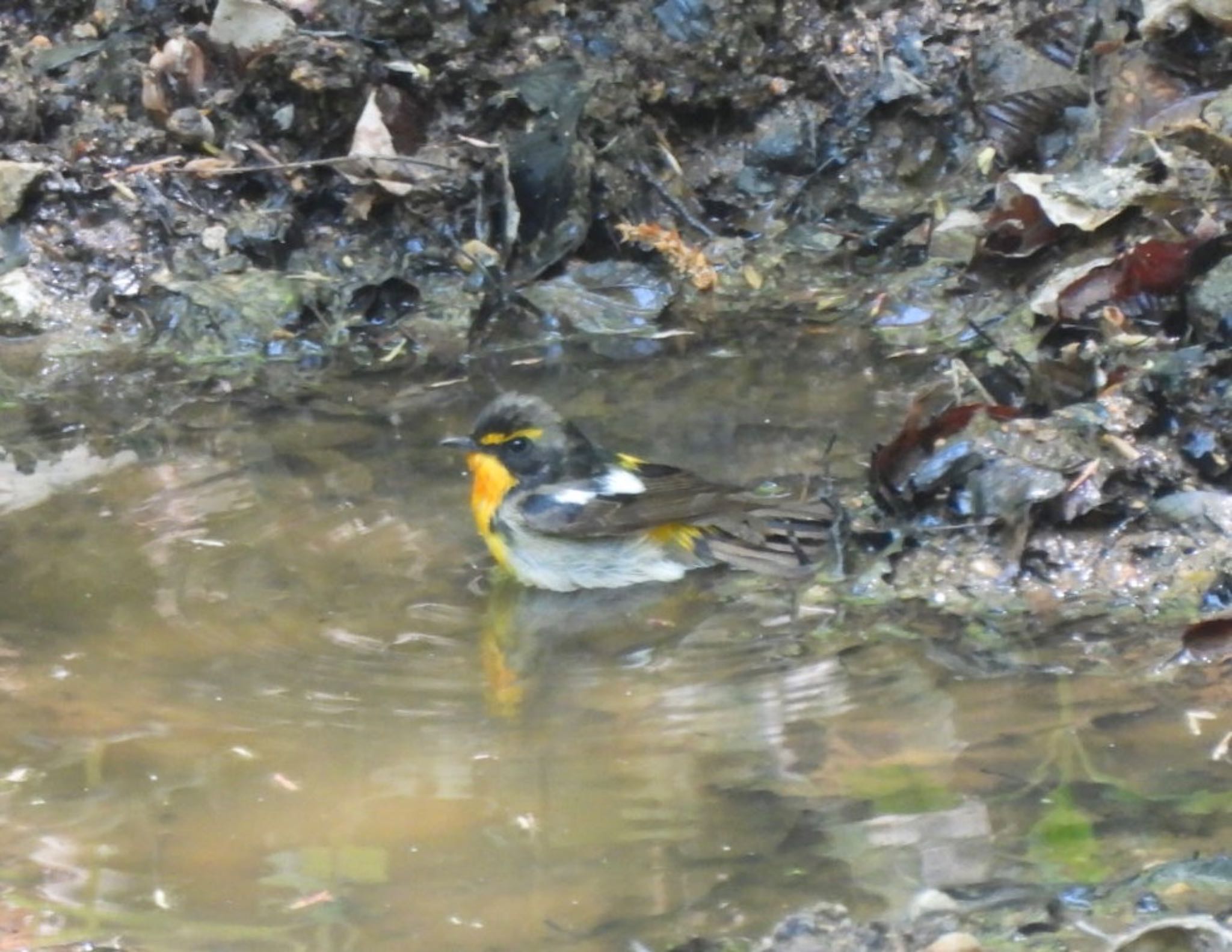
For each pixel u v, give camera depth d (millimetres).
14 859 7953
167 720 9125
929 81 15781
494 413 10883
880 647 9883
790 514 11211
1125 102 14859
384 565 10898
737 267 15055
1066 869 7602
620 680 9570
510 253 14953
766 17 15852
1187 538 10703
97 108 15383
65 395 13453
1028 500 10852
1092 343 12570
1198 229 12938
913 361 13414
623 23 15742
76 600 10367
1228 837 7801
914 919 7277
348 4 15422
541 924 7391
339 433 12711
